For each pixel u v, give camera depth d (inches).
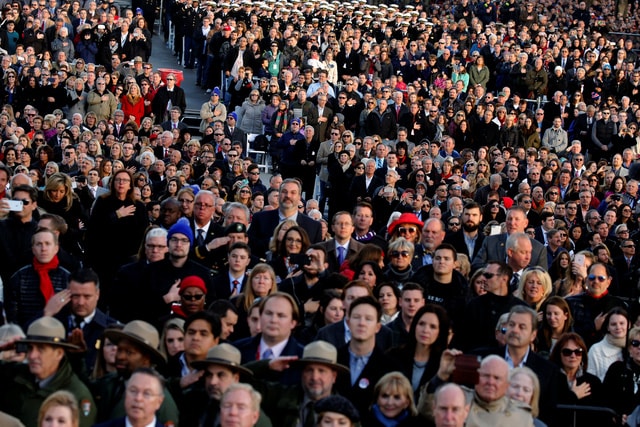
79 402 989.2
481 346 1253.7
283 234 1496.1
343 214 1549.0
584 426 1182.9
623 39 4520.2
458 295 1363.2
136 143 2682.1
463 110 3240.7
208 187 2080.5
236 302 1285.7
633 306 1483.8
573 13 4822.8
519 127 3240.7
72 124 2800.2
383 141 3073.3
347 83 3216.0
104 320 1178.6
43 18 3646.7
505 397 1028.5
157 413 976.3
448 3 4685.0
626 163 3006.9
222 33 3693.4
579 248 2186.3
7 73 3065.9
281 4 4146.2
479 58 3767.2
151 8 4340.6
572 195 2635.3
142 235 1601.9
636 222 2438.5
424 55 3794.3
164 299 1291.8
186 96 3754.9
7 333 1040.2
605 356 1300.4
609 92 3750.0
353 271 1435.8
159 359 1050.1
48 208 1686.8
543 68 3713.1
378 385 1025.5
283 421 1018.1
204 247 1494.8
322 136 3024.1
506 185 2689.5
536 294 1381.6
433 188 2556.6
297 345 1119.0
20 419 986.7
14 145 2313.0
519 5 4566.9
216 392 999.6
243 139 3029.0
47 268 1298.0
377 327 1109.7
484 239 1706.4
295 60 3553.2
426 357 1132.5
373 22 4104.3
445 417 937.5
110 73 3420.3
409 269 1457.9
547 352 1301.7
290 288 1369.3
